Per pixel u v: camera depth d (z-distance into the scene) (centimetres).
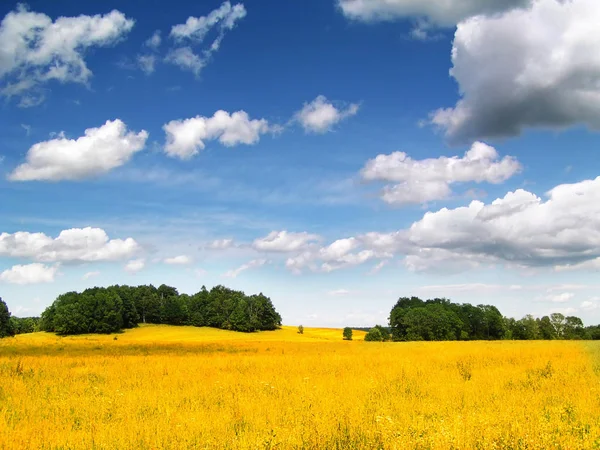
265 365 2494
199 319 12531
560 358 2647
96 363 2680
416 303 12400
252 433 945
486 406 1217
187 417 1130
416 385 1662
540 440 848
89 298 10569
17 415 1213
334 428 948
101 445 898
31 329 13262
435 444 823
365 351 3828
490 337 11950
